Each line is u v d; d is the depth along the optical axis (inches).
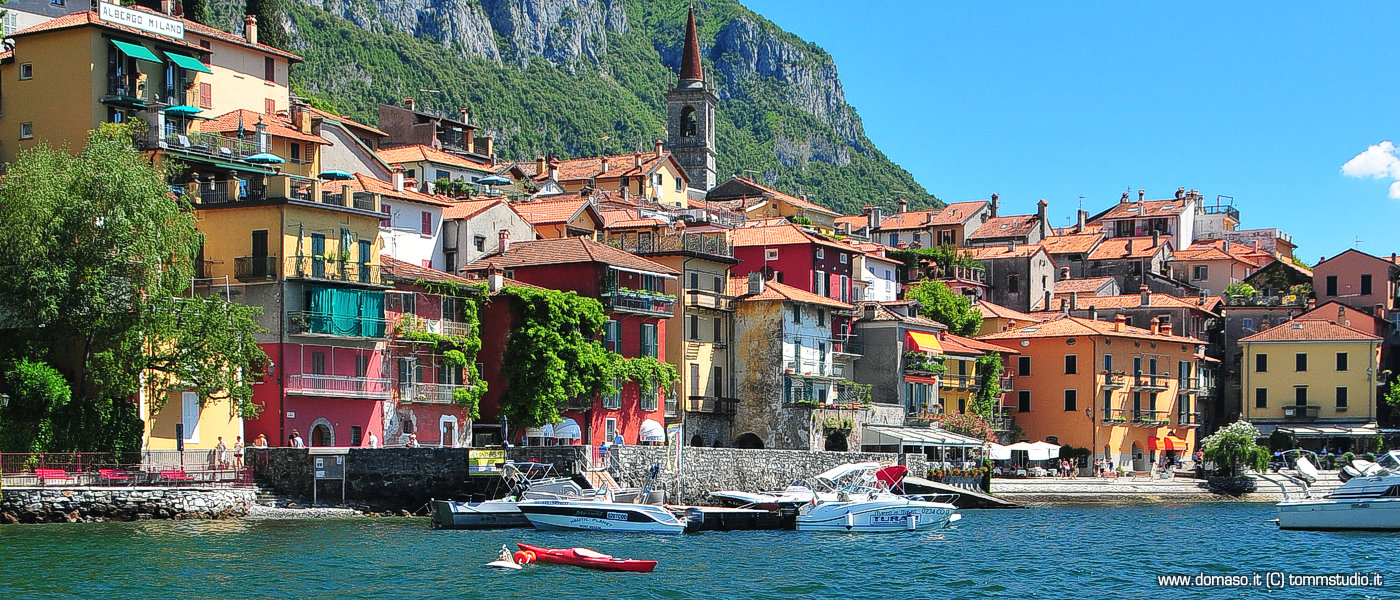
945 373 4766.2
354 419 3186.5
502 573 2209.6
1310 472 3715.6
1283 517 3142.2
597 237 4554.6
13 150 3649.1
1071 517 3459.6
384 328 3235.7
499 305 3508.9
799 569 2349.9
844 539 2807.6
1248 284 6466.5
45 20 4520.2
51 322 2741.1
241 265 3093.0
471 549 2434.8
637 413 3786.9
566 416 3582.7
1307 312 5615.2
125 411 2797.7
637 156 6609.3
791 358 4153.5
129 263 2770.7
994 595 2129.7
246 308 2878.9
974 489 3900.1
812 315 4284.0
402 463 2910.9
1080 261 6973.4
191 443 2928.2
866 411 4328.3
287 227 3080.7
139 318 2755.9
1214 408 5821.9
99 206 2773.1
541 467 2957.7
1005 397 5083.7
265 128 3939.5
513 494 2856.8
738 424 4133.9
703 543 2684.5
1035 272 6294.3
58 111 3604.8
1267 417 5300.2
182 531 2514.8
